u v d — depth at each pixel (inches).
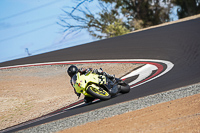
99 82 1047.0
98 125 735.7
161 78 1470.2
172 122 644.1
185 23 3545.8
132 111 817.5
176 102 825.5
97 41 3752.5
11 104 1545.3
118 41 3331.7
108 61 2452.0
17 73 2500.0
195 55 1953.7
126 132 633.6
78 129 739.4
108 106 940.6
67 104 1375.5
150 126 644.1
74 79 1055.0
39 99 1608.0
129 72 1980.8
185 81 1211.9
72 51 3270.2
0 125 1210.6
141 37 3267.7
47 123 898.1
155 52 2421.3
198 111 687.1
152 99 922.7
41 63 2832.2
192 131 566.3
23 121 1194.6
